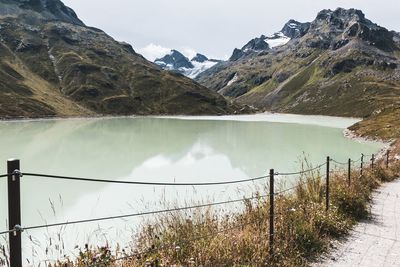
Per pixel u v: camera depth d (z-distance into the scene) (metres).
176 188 34.62
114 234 18.56
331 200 13.55
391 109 125.19
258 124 169.62
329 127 150.62
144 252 7.20
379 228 12.27
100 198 31.86
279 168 49.75
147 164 55.97
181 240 8.24
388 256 9.63
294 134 115.31
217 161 57.88
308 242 9.74
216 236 8.56
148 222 10.65
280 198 12.03
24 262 13.56
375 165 27.28
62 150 74.38
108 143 87.19
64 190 35.56
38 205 30.17
